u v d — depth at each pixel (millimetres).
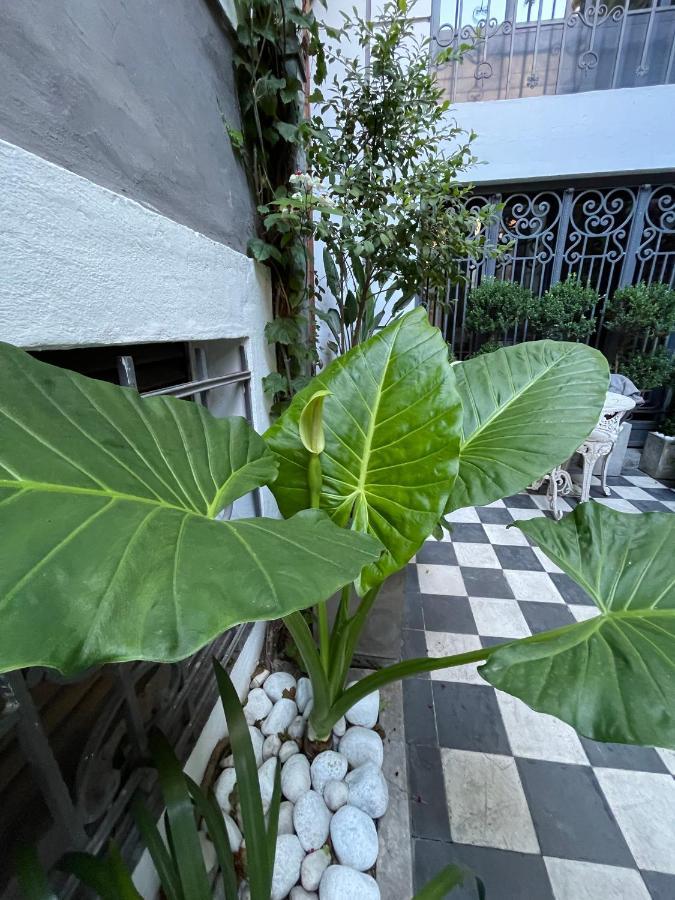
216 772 1056
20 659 264
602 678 544
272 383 1482
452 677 1367
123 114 711
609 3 2697
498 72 2912
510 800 1009
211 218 1072
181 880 577
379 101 1609
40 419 438
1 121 491
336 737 1161
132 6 727
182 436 623
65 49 581
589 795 1019
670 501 2680
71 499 385
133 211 721
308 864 863
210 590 340
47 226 546
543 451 907
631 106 2807
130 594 320
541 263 3402
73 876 628
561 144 2945
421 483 801
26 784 631
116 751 775
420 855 904
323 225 1373
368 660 1386
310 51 1368
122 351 941
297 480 876
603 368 1071
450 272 1770
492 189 3219
